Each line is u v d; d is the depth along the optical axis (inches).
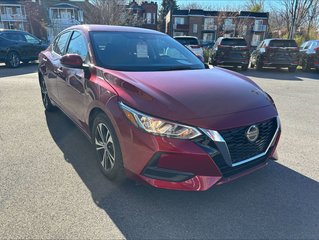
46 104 204.1
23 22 1887.3
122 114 93.8
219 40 532.4
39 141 151.2
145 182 92.4
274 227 89.3
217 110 91.0
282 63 507.8
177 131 85.0
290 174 122.5
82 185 109.3
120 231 85.8
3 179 112.2
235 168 93.6
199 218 92.9
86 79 118.6
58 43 178.2
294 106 248.1
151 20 2149.4
